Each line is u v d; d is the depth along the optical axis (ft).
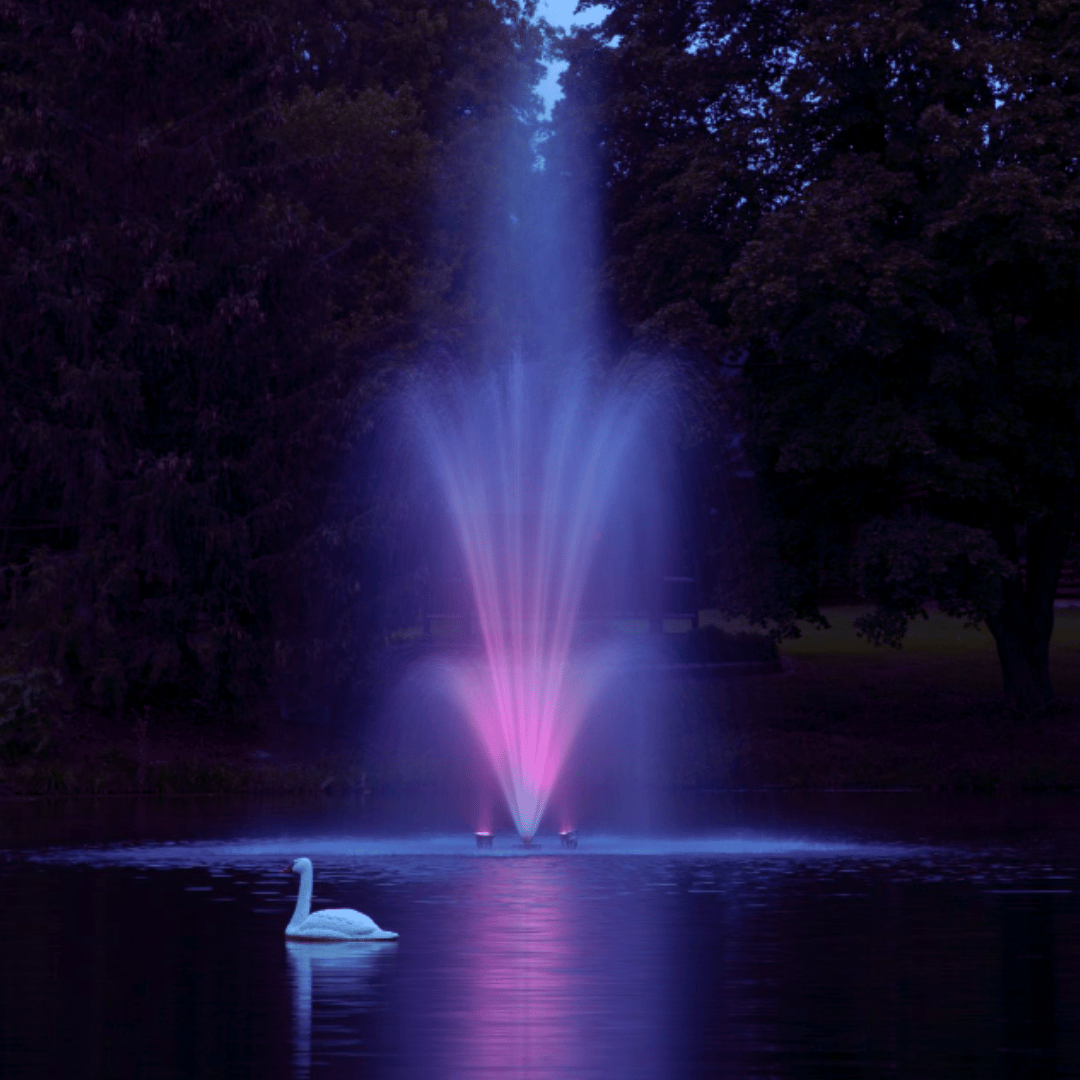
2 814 149.18
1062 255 172.55
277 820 144.05
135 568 188.75
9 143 193.57
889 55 181.57
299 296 196.54
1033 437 187.42
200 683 196.13
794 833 132.57
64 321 185.26
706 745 187.93
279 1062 55.26
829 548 194.70
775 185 193.77
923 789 176.96
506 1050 56.95
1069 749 187.83
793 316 179.83
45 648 180.96
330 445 191.83
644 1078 52.80
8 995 67.41
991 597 182.39
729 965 73.61
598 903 93.71
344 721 196.54
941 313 173.37
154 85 196.44
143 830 134.72
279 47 231.91
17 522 197.47
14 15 192.03
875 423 178.70
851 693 215.51
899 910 90.33
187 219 189.37
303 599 193.57
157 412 192.75
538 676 204.13
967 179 175.63
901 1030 60.08
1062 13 182.50
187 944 79.97
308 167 196.03
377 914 89.66
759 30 200.85
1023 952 76.84
